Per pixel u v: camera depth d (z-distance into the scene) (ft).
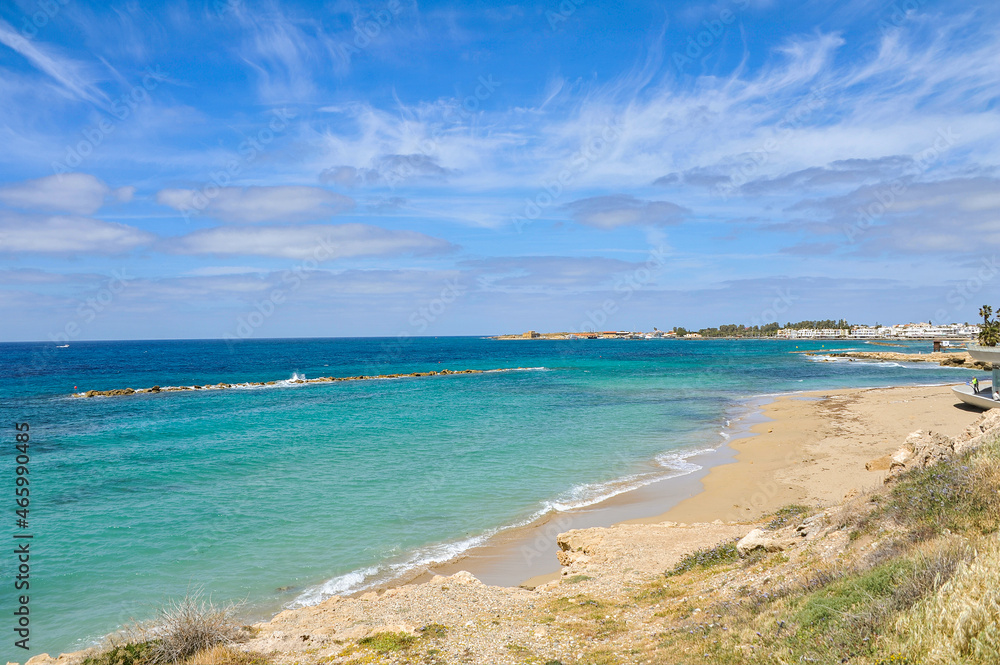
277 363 415.44
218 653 32.89
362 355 549.95
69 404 181.27
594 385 246.06
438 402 185.47
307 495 77.92
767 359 467.11
